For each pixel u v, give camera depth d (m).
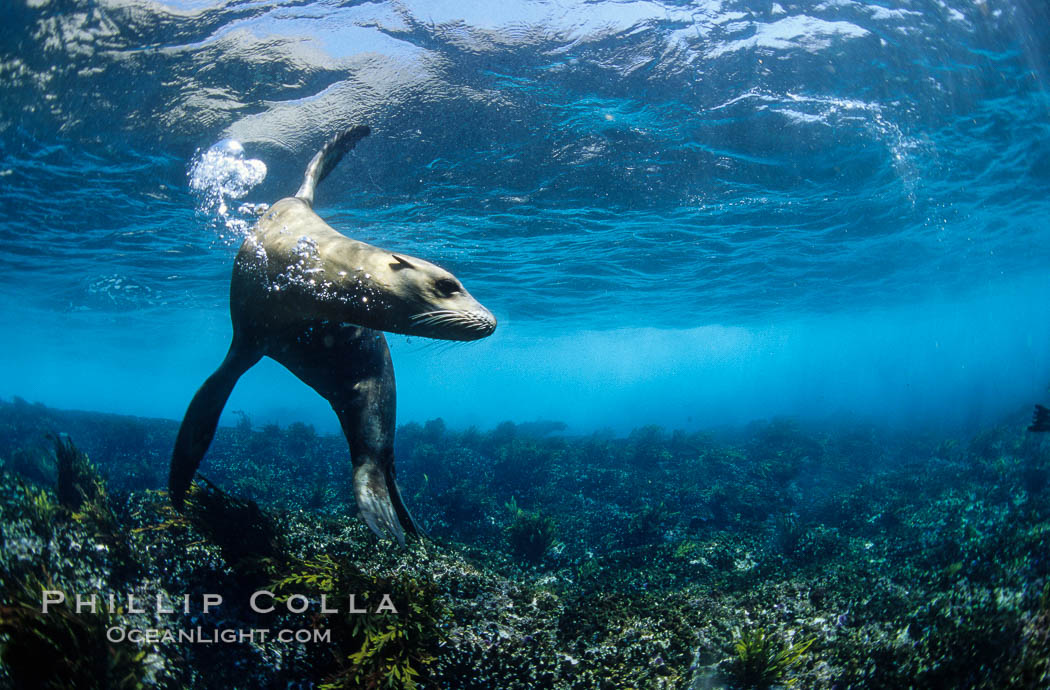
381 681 3.59
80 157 11.56
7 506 4.32
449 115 10.88
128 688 3.25
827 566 6.87
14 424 16.62
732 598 5.81
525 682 4.04
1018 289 43.84
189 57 9.40
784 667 4.40
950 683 4.34
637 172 13.95
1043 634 4.58
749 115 11.71
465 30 9.48
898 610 5.52
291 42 9.43
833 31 10.41
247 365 4.31
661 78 10.52
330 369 4.14
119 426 17.59
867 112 12.12
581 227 17.95
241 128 10.56
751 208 17.41
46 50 9.09
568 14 9.56
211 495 4.75
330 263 3.43
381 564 4.81
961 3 10.32
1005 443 19.36
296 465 16.30
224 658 3.73
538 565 8.85
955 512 11.17
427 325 3.17
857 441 24.83
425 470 17.23
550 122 11.49
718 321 45.31
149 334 39.84
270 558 4.29
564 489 15.59
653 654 4.54
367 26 9.29
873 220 20.56
